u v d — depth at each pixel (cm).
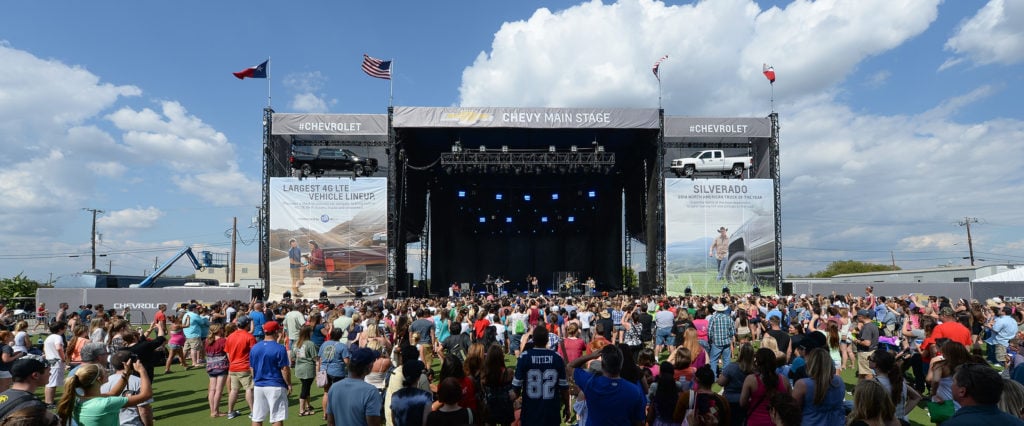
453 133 3609
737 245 3228
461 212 4528
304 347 992
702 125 3278
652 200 3466
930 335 941
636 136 3644
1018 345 897
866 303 1967
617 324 1574
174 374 1434
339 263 3139
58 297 2930
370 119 3195
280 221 3138
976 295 3147
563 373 591
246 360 969
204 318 1570
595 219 4538
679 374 678
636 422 498
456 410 474
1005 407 449
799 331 1020
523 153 3569
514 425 618
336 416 526
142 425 639
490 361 608
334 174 3366
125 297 2969
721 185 3253
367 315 1275
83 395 492
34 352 1066
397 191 3441
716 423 491
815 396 495
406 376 513
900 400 569
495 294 4053
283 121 3169
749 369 571
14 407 430
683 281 3195
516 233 4644
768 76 3328
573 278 4250
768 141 3366
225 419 969
